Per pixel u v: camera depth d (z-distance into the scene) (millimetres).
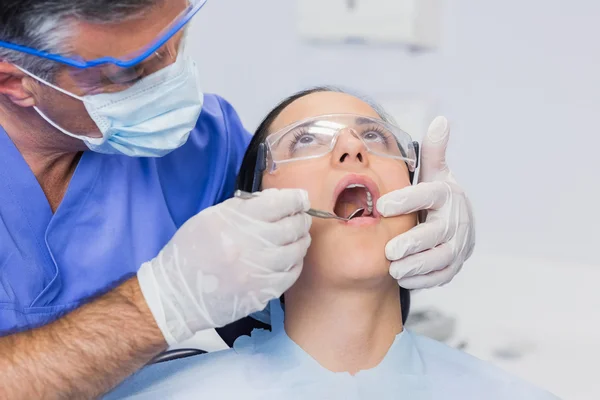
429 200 1391
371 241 1299
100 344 1195
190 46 2783
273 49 2727
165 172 1652
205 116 1734
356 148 1334
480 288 2412
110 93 1257
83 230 1511
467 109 2584
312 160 1367
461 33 2547
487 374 1413
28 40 1168
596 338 2150
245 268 1214
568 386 1970
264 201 1226
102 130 1310
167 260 1257
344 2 2582
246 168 1575
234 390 1307
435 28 2562
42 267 1467
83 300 1491
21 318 1417
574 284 2402
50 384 1158
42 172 1462
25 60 1196
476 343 2156
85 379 1178
